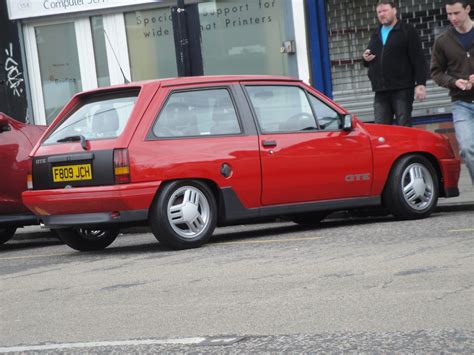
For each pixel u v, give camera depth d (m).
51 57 21.06
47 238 15.53
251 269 8.78
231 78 11.40
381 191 12.19
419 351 5.48
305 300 7.13
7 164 13.04
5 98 21.14
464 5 12.38
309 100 11.88
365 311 6.60
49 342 6.49
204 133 11.00
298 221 13.24
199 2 20.09
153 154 10.59
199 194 10.82
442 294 6.93
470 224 11.02
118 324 6.86
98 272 9.50
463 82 12.27
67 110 11.40
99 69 20.91
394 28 14.71
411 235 10.34
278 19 19.78
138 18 20.56
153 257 10.27
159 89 10.93
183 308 7.21
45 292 8.53
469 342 5.59
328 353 5.59
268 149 11.29
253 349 5.83
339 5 19.56
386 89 14.80
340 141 11.83
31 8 20.80
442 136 12.81
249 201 11.17
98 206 10.62
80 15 20.75
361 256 9.01
